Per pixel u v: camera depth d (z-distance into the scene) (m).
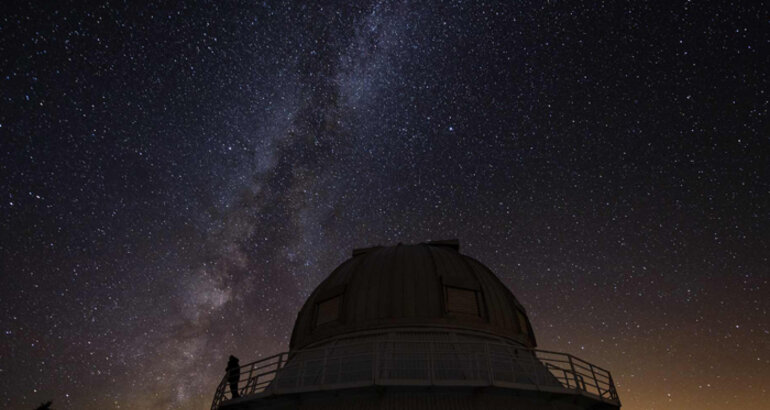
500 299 19.88
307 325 20.02
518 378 15.74
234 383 17.86
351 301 19.03
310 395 15.00
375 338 17.38
